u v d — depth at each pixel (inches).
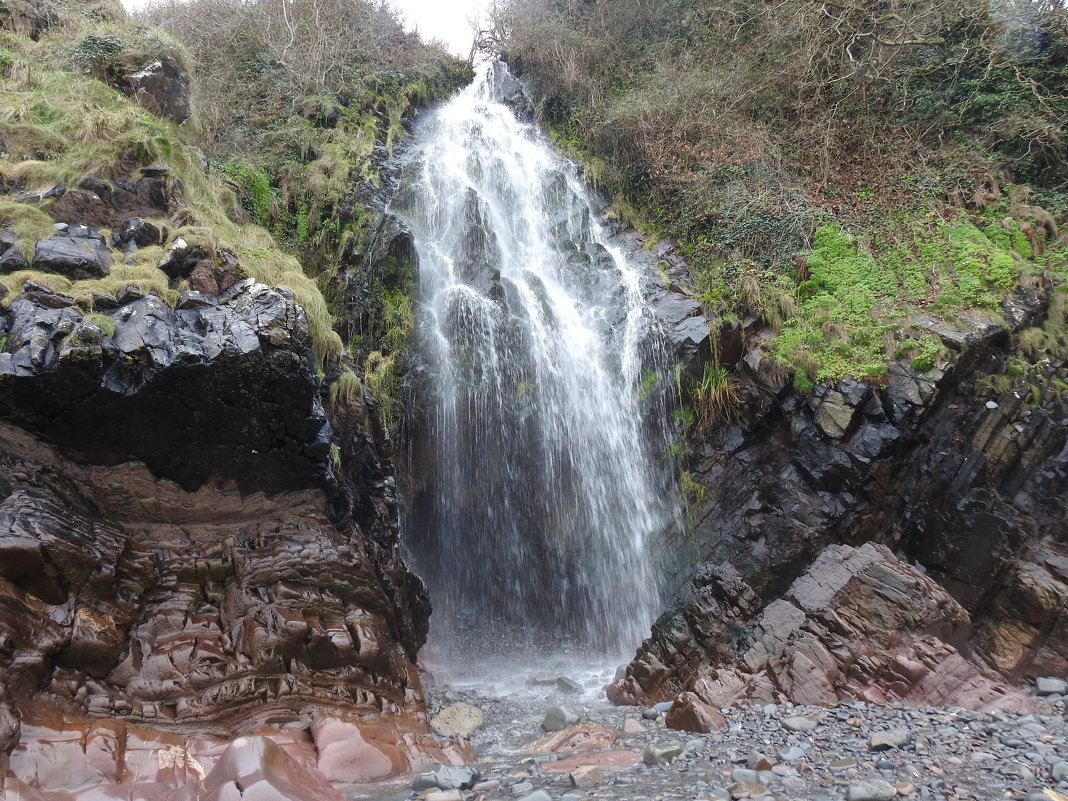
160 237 272.7
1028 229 435.8
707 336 425.7
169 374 216.1
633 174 567.8
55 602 187.5
